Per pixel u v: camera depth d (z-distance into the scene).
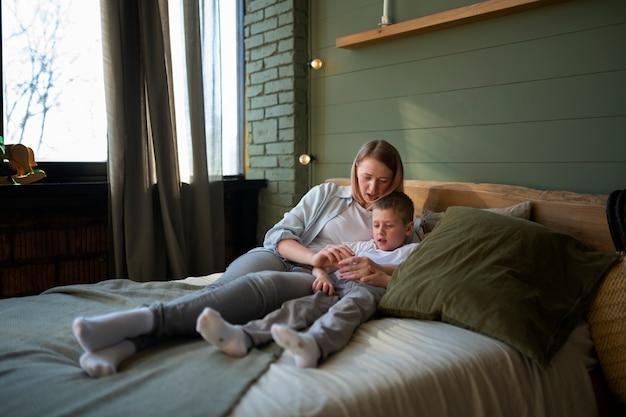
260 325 1.22
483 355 1.19
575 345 1.41
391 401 0.99
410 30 2.37
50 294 1.67
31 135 2.47
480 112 2.24
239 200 3.24
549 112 2.02
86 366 1.01
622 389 1.38
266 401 0.90
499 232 1.53
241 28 3.30
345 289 1.56
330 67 2.91
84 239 2.54
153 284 1.80
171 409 0.85
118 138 2.43
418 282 1.47
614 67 1.84
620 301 1.41
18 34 2.40
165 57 2.64
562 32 1.96
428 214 2.14
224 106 3.24
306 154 3.04
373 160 1.90
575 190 1.96
